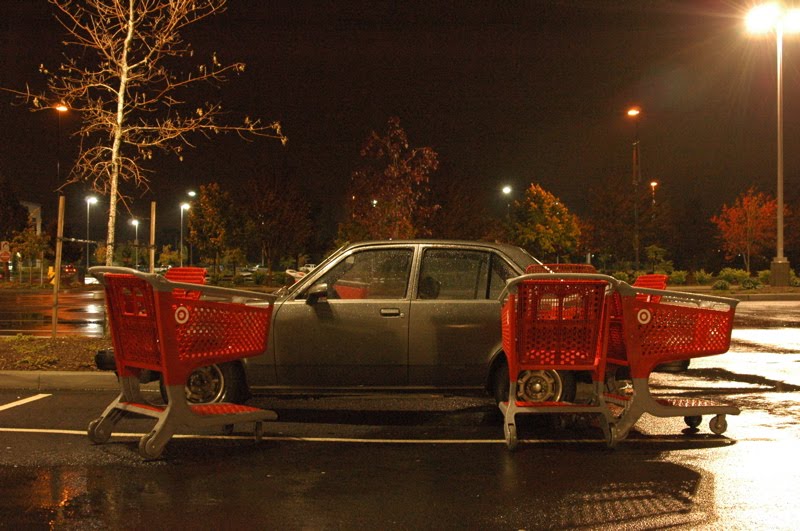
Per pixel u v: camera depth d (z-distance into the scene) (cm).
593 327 645
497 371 725
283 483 548
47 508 490
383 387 728
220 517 475
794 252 6191
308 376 726
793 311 2142
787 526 460
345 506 497
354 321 722
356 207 2627
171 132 1110
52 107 1080
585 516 478
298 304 728
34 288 3669
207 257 5038
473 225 4294
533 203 5544
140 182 1120
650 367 660
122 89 1091
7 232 5291
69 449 639
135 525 460
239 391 729
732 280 3322
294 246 4200
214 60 1099
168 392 607
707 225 6869
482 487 539
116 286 645
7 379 923
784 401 864
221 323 641
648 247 4556
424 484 546
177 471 577
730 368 1120
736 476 564
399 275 752
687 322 668
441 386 728
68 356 1026
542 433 707
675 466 592
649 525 462
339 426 740
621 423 654
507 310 653
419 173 2567
